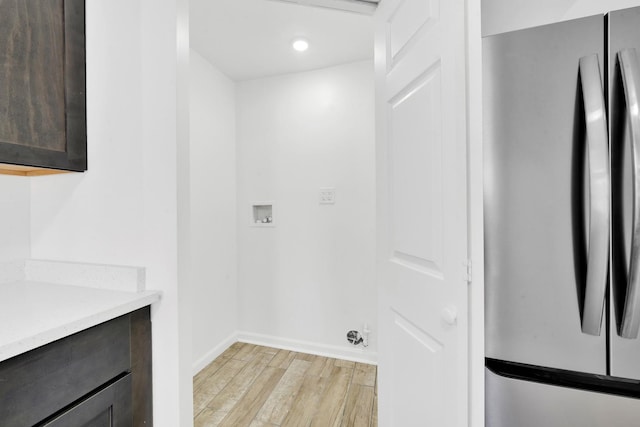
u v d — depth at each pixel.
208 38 1.98
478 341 0.77
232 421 1.62
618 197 0.68
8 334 0.69
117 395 0.91
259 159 2.54
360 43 2.05
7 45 0.88
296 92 2.44
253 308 2.57
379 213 1.23
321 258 2.40
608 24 0.69
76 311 0.84
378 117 1.23
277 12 1.73
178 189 1.05
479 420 0.77
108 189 1.11
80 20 1.09
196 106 2.14
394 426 1.14
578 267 0.72
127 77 1.08
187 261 1.10
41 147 0.97
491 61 0.78
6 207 1.15
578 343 0.73
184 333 1.07
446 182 0.84
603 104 0.69
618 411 0.70
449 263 0.83
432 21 0.88
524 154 0.76
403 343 1.07
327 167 2.38
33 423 0.70
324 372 2.12
